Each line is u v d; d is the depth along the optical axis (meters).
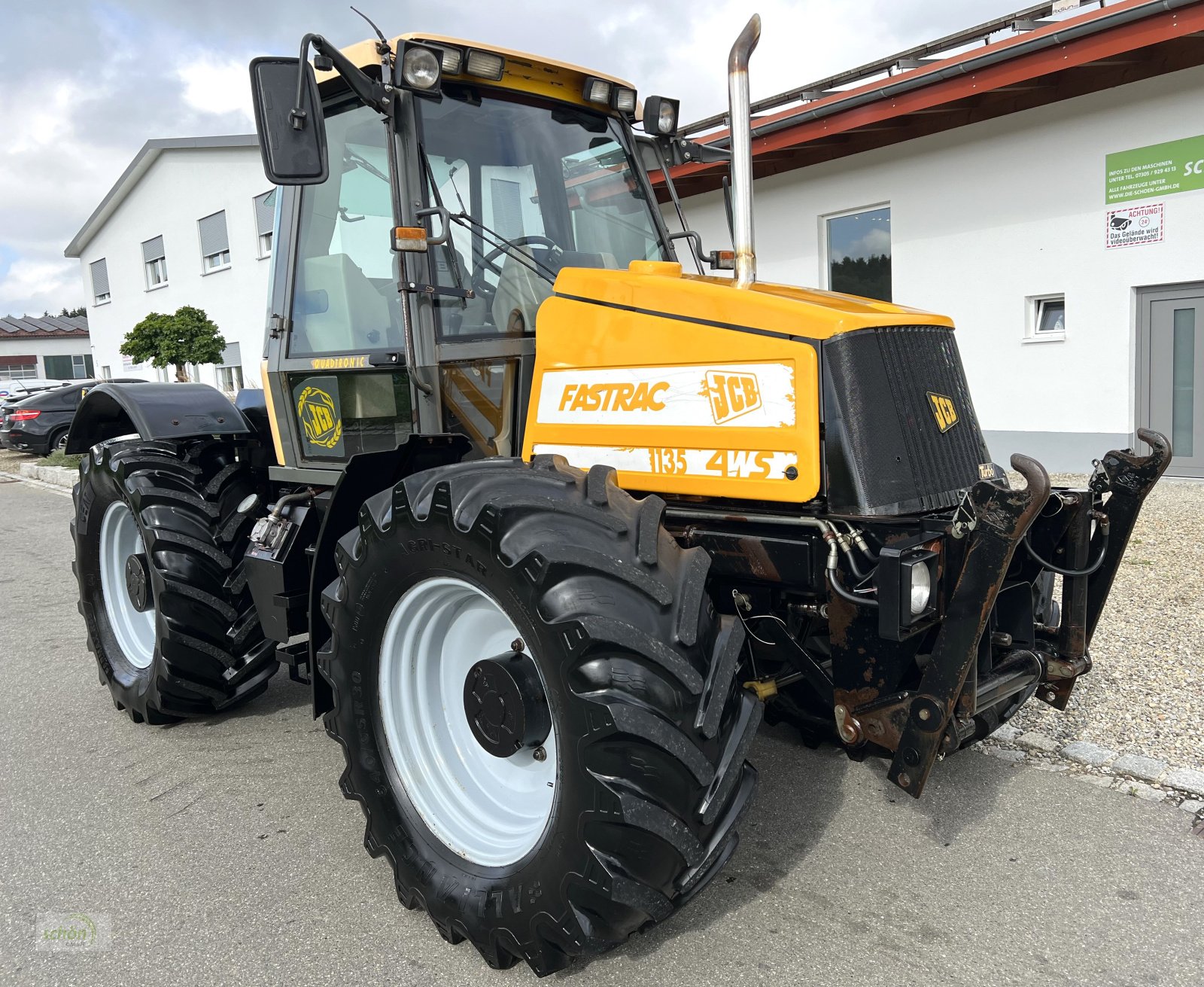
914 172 8.61
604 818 1.90
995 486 2.06
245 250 20.98
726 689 2.05
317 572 2.79
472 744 2.51
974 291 8.39
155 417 3.79
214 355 19.31
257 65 2.45
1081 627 2.70
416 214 2.68
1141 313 7.48
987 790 2.99
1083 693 3.67
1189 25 6.23
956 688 2.12
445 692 2.55
